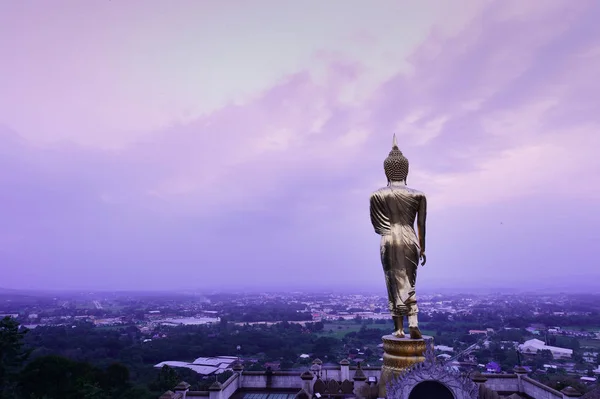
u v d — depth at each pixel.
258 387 24.44
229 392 23.05
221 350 112.44
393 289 17.61
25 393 38.00
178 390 21.98
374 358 96.56
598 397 19.56
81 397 36.88
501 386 23.38
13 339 38.16
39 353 93.50
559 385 32.16
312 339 132.12
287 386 24.30
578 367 85.00
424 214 18.33
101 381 41.97
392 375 16.20
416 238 18.08
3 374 37.84
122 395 42.50
